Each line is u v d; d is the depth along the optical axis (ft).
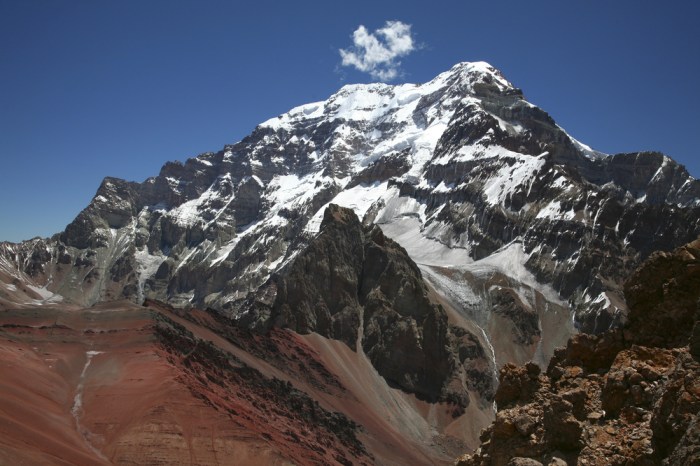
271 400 504.84
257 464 335.47
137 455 315.78
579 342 102.01
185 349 466.29
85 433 326.85
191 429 338.75
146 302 564.30
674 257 95.55
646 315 96.73
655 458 75.92
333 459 447.83
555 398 91.45
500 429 95.25
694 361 76.33
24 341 402.11
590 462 81.10
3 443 261.24
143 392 361.71
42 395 344.90
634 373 86.48
